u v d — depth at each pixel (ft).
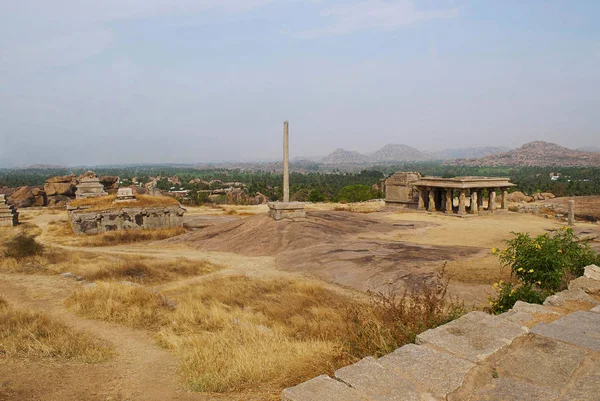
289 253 69.62
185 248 83.35
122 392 19.71
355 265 55.83
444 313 22.88
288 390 12.48
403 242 72.02
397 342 18.43
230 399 17.54
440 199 125.90
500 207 123.03
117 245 91.91
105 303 38.68
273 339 27.68
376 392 12.30
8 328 28.68
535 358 14.76
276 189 355.97
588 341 15.85
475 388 13.00
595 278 25.94
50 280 51.67
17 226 122.31
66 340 27.63
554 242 28.32
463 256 56.80
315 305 40.55
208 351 24.71
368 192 217.77
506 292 27.25
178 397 18.80
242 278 54.54
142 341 30.30
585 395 12.26
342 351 19.10
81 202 115.34
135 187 200.23
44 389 19.27
